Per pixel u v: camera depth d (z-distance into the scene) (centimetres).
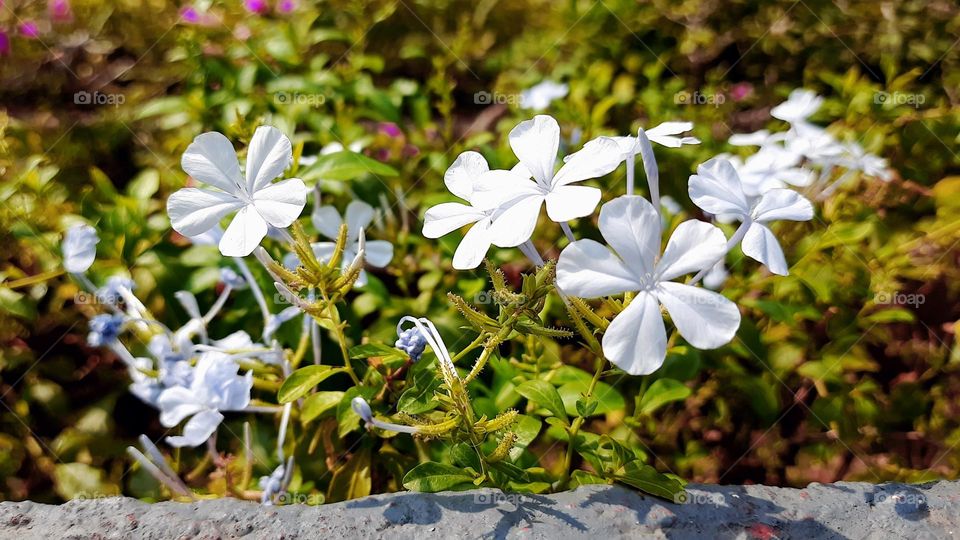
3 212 25
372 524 14
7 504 15
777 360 23
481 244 14
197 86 31
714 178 14
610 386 20
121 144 31
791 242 25
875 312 23
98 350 23
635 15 38
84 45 35
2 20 34
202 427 18
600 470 16
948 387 23
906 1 35
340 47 37
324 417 21
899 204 26
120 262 23
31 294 23
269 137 14
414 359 17
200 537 14
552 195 13
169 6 36
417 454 21
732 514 15
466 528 14
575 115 31
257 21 33
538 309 14
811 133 23
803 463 22
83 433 22
